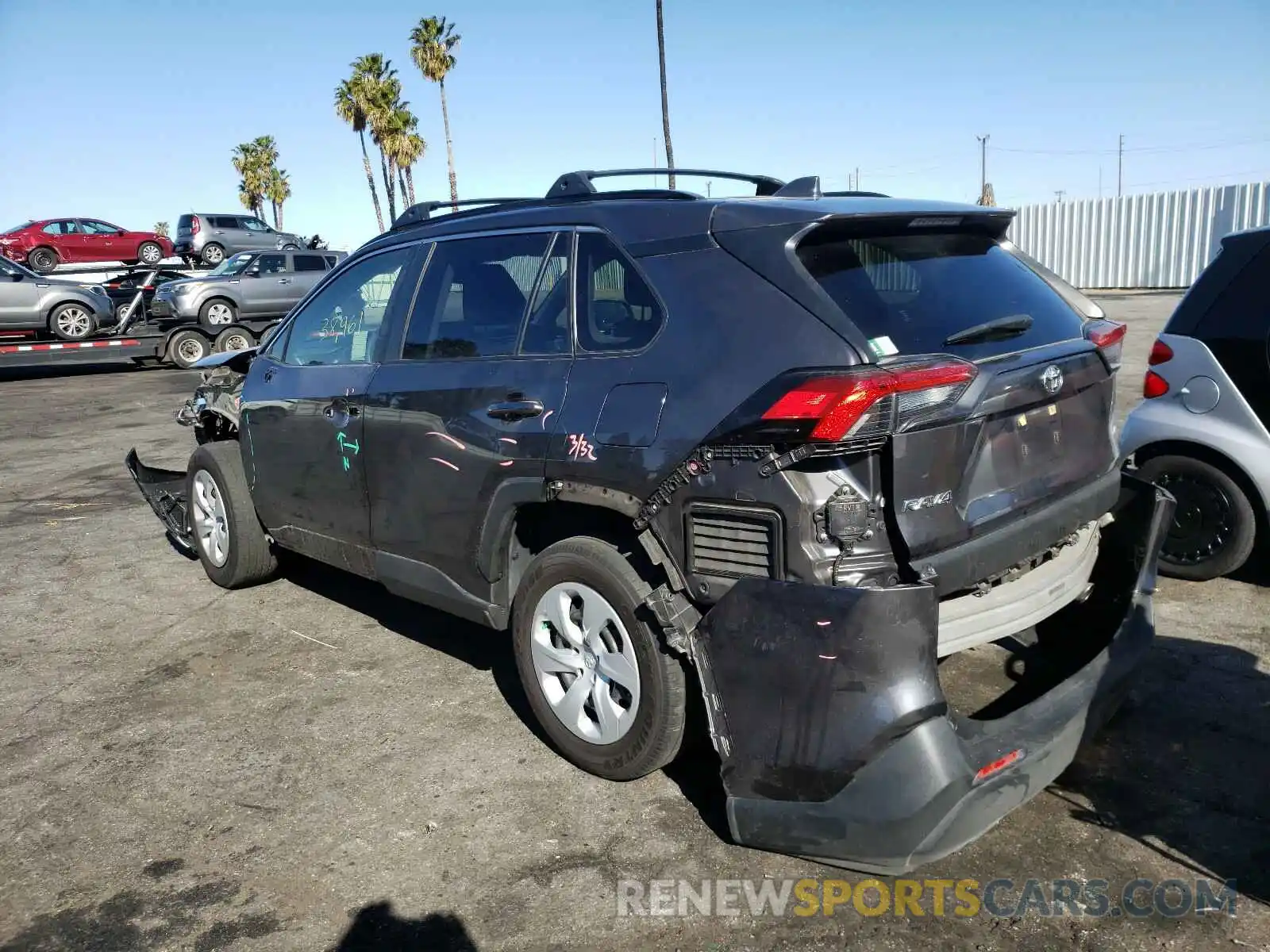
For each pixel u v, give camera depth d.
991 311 3.10
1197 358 4.89
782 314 2.79
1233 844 2.93
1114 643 3.24
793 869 2.89
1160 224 29.73
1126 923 2.61
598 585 3.23
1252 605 4.73
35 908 2.82
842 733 2.59
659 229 3.18
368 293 4.37
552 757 3.59
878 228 3.04
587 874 2.89
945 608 2.89
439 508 3.79
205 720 3.99
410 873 2.93
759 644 2.72
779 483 2.66
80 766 3.64
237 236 28.27
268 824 3.22
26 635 5.02
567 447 3.21
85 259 27.72
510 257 3.68
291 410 4.61
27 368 20.97
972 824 2.59
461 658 4.57
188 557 6.38
